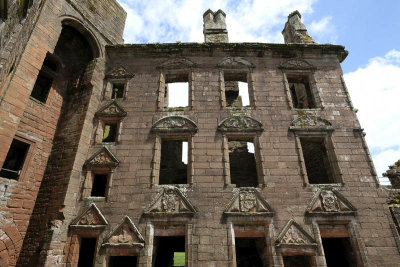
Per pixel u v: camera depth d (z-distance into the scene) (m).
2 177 11.61
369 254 11.27
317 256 11.24
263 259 12.22
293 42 19.77
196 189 12.66
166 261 17.09
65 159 13.07
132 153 13.66
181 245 17.11
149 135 14.17
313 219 11.98
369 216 12.06
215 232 11.70
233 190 12.65
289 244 11.35
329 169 14.13
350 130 14.28
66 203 11.83
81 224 11.84
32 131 13.14
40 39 12.80
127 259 14.16
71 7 14.99
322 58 16.86
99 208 12.24
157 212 12.02
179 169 18.19
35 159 12.91
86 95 14.88
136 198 12.50
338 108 15.04
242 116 14.58
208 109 14.93
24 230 11.63
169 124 14.42
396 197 13.06
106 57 16.72
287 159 13.41
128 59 16.80
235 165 18.19
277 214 12.05
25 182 12.18
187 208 12.16
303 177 12.95
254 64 16.50
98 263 11.16
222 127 14.20
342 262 12.93
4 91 10.75
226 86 21.97
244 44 16.56
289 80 17.08
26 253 11.18
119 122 14.60
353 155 13.56
